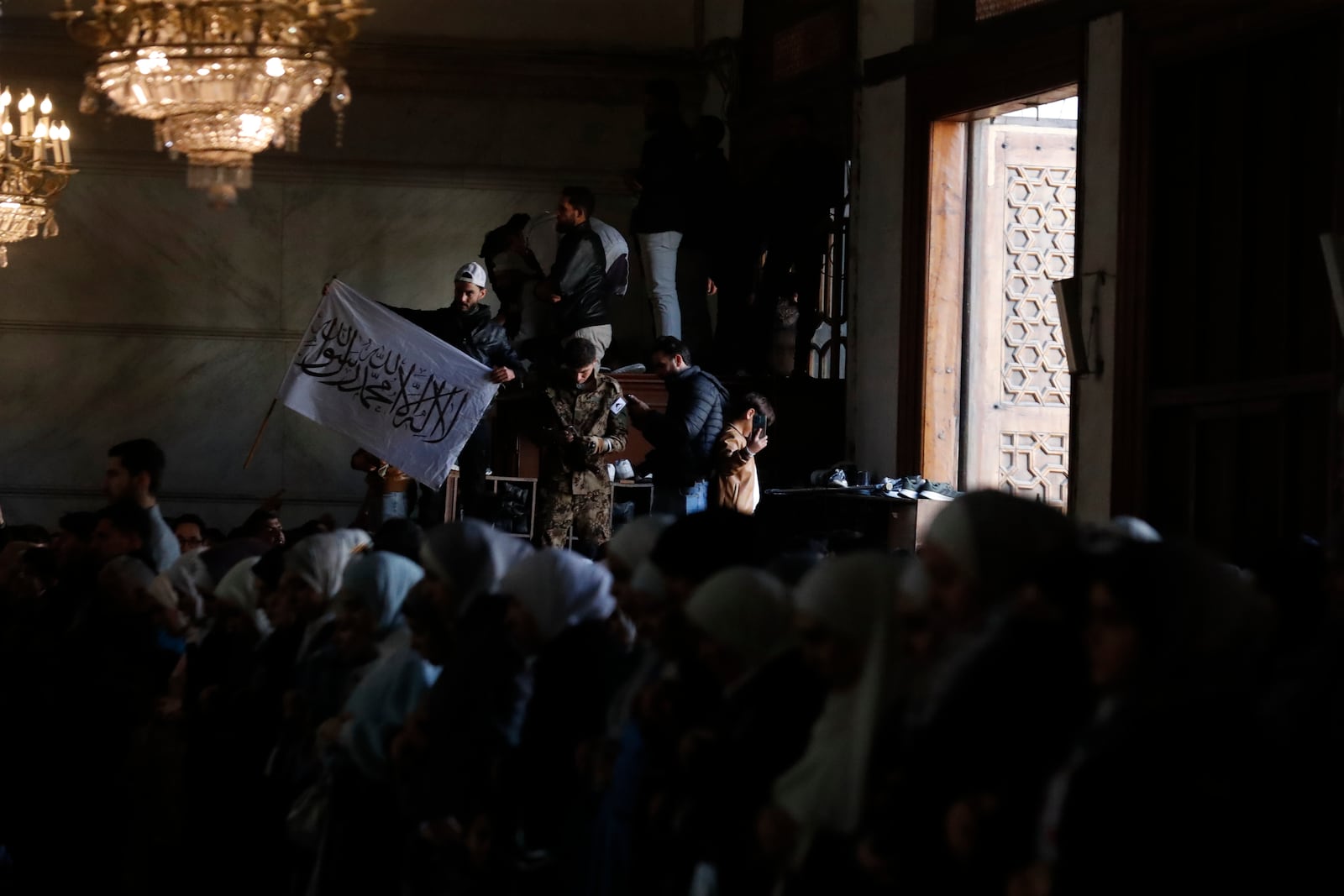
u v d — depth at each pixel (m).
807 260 14.77
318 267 17.20
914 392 13.85
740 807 4.29
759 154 16.02
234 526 17.03
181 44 9.01
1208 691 3.24
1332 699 3.92
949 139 13.80
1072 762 3.38
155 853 7.26
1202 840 3.13
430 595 5.52
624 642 5.40
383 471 13.14
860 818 3.93
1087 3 12.07
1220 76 11.15
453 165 17.33
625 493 12.66
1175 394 11.34
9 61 16.72
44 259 16.91
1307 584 4.89
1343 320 9.09
